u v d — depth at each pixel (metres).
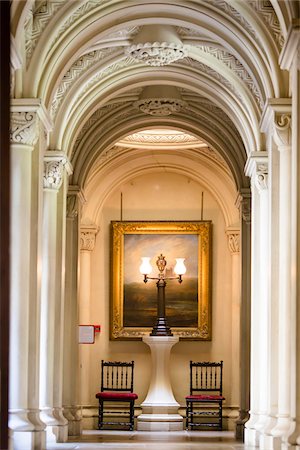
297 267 9.62
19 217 11.87
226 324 21.80
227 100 15.27
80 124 15.61
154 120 18.33
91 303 21.97
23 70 11.89
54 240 14.83
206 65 14.88
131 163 21.69
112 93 15.76
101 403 20.39
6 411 6.22
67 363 16.89
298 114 9.79
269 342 12.52
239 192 17.84
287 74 11.98
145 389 21.69
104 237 22.11
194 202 22.14
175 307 21.88
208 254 21.91
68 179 17.31
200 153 21.33
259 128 14.43
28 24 11.80
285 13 10.27
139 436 17.52
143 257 21.45
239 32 12.59
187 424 20.50
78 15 12.28
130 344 21.83
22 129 11.82
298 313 9.55
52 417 14.42
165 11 12.92
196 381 21.36
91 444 14.22
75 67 14.45
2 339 6.17
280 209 12.05
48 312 14.63
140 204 22.16
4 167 6.31
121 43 14.12
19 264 11.82
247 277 17.70
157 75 15.63
